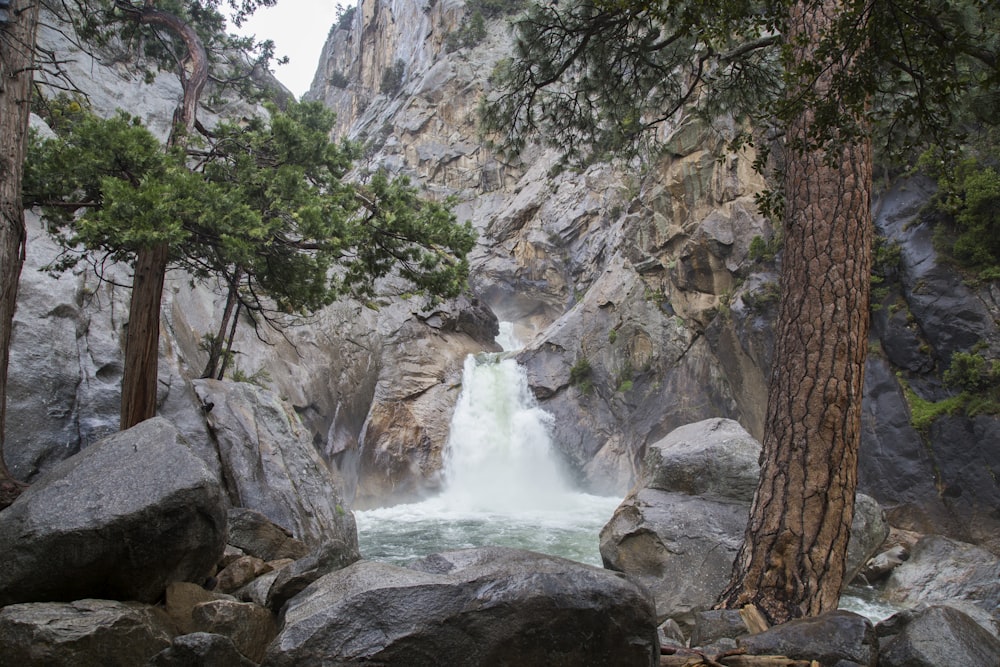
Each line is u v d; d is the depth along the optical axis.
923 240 19.17
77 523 4.72
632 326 26.98
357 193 13.28
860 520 10.05
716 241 24.95
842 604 12.40
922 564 13.48
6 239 7.74
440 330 29.44
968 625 4.88
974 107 8.30
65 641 4.01
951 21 7.35
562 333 28.44
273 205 11.45
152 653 4.30
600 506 23.23
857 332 6.60
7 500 7.32
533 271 40.09
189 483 5.10
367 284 13.48
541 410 27.30
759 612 6.01
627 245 29.97
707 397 24.59
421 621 3.78
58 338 14.36
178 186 10.06
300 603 4.24
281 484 13.12
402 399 26.05
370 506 23.95
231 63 17.36
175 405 13.86
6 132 7.87
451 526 19.39
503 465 26.59
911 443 17.89
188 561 5.17
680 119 27.95
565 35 9.87
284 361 23.67
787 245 7.04
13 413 12.90
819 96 7.19
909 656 4.59
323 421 23.95
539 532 18.44
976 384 17.27
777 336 6.95
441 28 62.84
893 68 7.50
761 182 25.28
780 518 6.38
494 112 10.77
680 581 9.31
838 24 5.88
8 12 8.06
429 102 54.06
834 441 6.39
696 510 9.96
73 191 10.93
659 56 10.27
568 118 11.03
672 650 4.86
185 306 21.62
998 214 17.56
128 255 12.02
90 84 23.59
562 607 3.83
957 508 16.83
